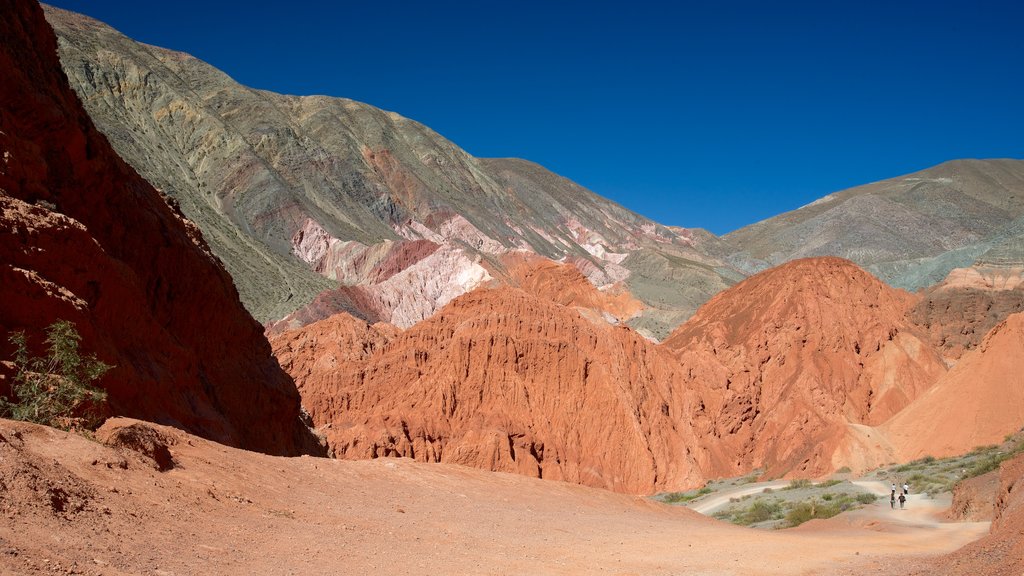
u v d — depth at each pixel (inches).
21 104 1097.4
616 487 3088.1
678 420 3388.3
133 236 1316.4
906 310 4074.8
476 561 713.0
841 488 2082.9
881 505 1685.5
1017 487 928.9
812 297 3693.4
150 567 484.4
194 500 672.4
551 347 3378.4
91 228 1195.9
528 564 736.3
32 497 514.0
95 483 597.0
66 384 743.1
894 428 2751.0
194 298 1457.9
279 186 7121.1
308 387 3553.2
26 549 442.9
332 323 4163.4
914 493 1866.4
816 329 3563.0
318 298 5329.7
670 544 984.9
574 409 3272.6
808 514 1641.2
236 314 1608.0
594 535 1017.5
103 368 802.2
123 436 717.9
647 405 3341.5
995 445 2336.4
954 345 3814.0
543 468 3105.3
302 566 575.2
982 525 1266.0
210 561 531.5
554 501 1326.3
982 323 3905.0
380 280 6515.8
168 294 1395.2
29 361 768.9
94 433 727.1
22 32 1196.5
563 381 3331.7
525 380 3344.0
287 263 6230.3
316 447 1940.2
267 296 5511.8
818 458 2741.1
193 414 1194.6
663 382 3494.1
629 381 3390.7
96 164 1237.1
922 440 2610.7
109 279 1055.0
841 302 3708.2
